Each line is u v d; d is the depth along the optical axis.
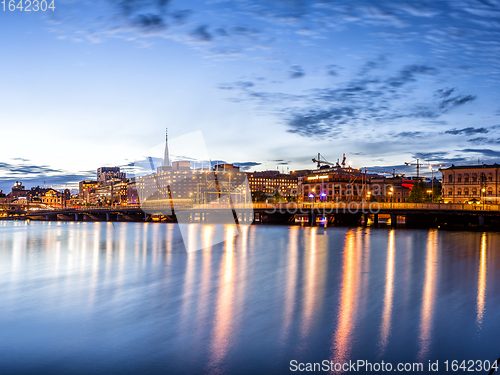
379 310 22.25
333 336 18.34
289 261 41.47
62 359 16.27
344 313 21.72
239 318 20.97
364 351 16.72
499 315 21.28
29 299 25.38
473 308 22.56
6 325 20.19
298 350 16.88
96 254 48.78
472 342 17.55
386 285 28.88
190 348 17.17
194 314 21.77
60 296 26.11
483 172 143.12
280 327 19.55
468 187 145.00
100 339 18.27
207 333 18.89
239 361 15.95
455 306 23.00
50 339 18.30
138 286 29.03
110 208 155.88
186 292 26.98
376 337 18.19
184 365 15.68
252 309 22.59
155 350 17.03
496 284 29.06
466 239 63.38
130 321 20.69
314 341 17.80
